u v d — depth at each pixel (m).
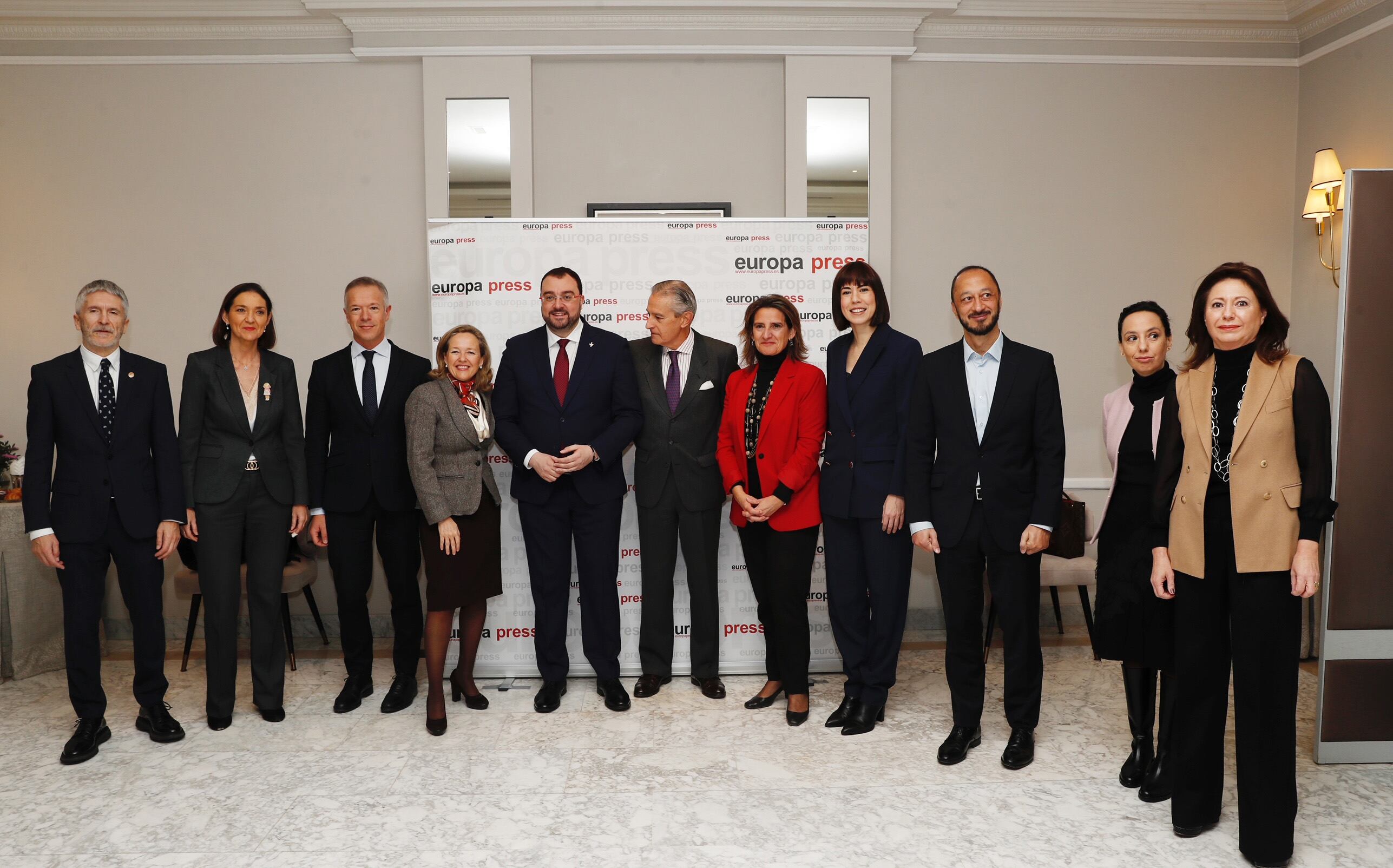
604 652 3.46
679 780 2.78
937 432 2.92
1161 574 2.40
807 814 2.55
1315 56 4.41
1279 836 2.22
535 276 3.75
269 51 4.32
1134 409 2.68
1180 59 4.51
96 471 2.99
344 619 3.43
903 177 4.47
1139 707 2.71
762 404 3.28
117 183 4.34
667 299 3.35
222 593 3.21
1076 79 4.50
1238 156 4.56
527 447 3.30
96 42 4.30
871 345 3.12
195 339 4.39
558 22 4.25
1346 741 2.89
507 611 3.79
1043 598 4.62
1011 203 4.51
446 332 3.71
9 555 3.82
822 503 3.17
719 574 3.80
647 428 3.51
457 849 2.38
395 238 4.39
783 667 3.25
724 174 4.40
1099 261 4.55
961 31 4.43
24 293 4.35
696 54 4.32
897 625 3.14
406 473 3.36
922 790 2.70
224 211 4.36
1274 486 2.19
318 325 4.41
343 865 2.30
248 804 2.64
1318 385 2.18
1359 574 2.85
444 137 4.30
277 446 3.29
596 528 3.41
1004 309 4.54
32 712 3.46
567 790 2.72
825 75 4.34
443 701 3.19
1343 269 2.80
